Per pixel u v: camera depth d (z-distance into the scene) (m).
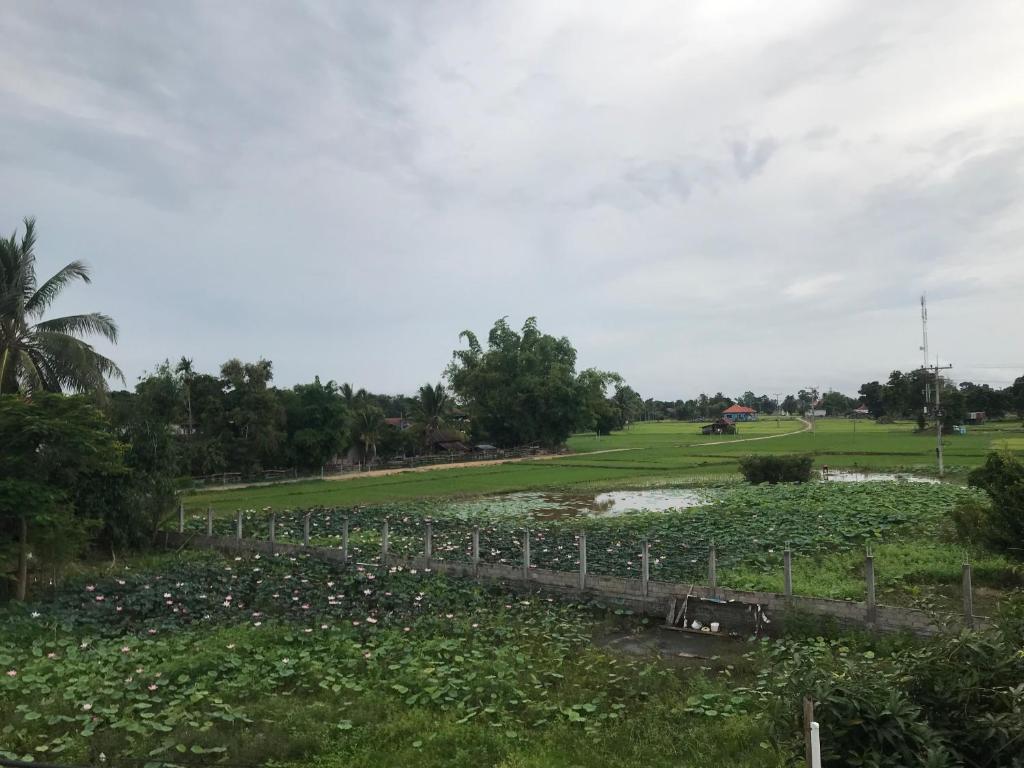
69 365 24.84
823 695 5.98
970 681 6.00
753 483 39.66
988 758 5.71
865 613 11.62
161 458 21.45
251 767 7.21
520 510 31.14
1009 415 126.75
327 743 7.74
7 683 9.30
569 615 13.69
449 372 84.56
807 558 18.28
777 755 6.98
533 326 84.06
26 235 24.95
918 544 19.28
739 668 10.59
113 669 10.13
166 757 7.32
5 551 14.03
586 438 119.88
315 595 14.67
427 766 7.25
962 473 41.28
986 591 14.70
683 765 7.21
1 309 24.14
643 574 13.81
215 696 9.11
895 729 5.67
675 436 118.12
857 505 26.08
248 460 47.47
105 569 17.72
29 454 14.70
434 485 42.72
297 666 10.30
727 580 15.74
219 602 14.12
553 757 7.44
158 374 47.34
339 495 37.50
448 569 16.38
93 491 19.08
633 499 35.16
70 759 7.27
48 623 12.61
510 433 81.75
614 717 8.45
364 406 66.06
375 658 10.63
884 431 105.69
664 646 12.10
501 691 9.23
